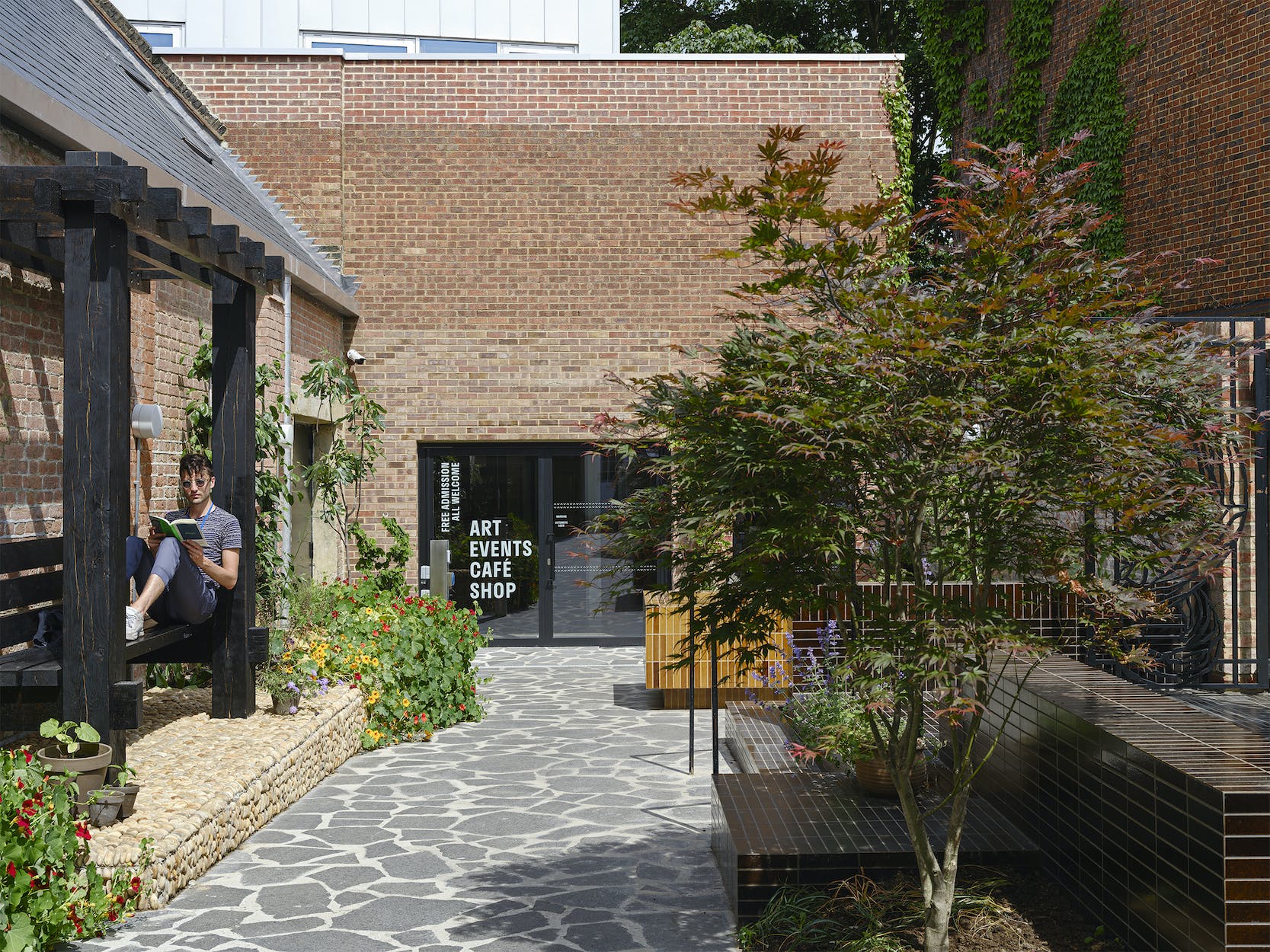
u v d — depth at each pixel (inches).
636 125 577.3
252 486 311.3
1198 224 558.9
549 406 577.3
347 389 492.1
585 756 340.5
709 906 211.8
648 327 577.6
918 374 157.3
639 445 170.9
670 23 1091.3
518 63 576.7
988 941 184.4
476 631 414.0
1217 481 412.5
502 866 234.8
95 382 226.4
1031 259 164.6
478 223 577.0
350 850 245.0
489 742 362.0
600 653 569.6
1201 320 373.7
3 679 223.9
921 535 174.7
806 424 145.3
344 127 575.5
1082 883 194.5
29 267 281.0
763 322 169.2
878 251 163.3
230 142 571.2
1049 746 210.7
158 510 365.4
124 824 215.5
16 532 284.7
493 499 587.8
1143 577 389.7
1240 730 184.7
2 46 281.3
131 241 276.2
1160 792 162.9
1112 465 152.7
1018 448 154.6
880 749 180.4
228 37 703.7
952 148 775.7
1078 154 643.5
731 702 371.9
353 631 367.6
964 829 225.5
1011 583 201.2
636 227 577.0
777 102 577.6
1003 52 717.9
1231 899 143.3
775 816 225.5
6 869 169.3
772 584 162.6
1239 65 529.7
